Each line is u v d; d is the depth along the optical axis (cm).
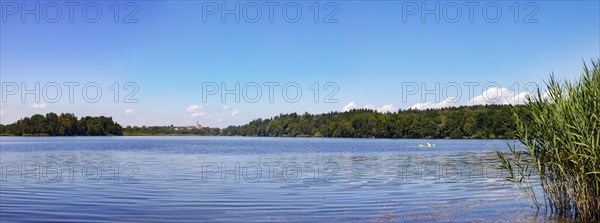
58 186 2414
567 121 1477
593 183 1480
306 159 5134
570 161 1512
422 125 17375
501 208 1747
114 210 1730
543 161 1581
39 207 1783
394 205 1841
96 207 1789
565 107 1475
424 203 1881
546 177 1616
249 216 1630
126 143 11719
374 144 11656
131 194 2130
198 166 3966
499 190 2217
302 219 1582
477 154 6197
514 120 1616
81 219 1570
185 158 5244
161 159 5044
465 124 15762
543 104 1530
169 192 2195
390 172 3325
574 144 1473
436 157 5475
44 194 2117
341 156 5825
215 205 1842
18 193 2147
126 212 1692
